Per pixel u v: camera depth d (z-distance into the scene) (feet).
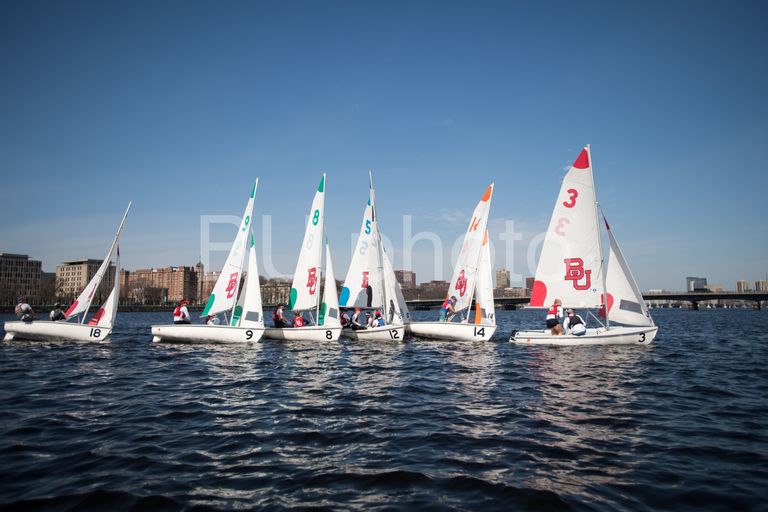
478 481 18.07
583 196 68.39
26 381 39.47
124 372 44.88
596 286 67.51
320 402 32.40
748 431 24.98
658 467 19.62
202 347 66.49
